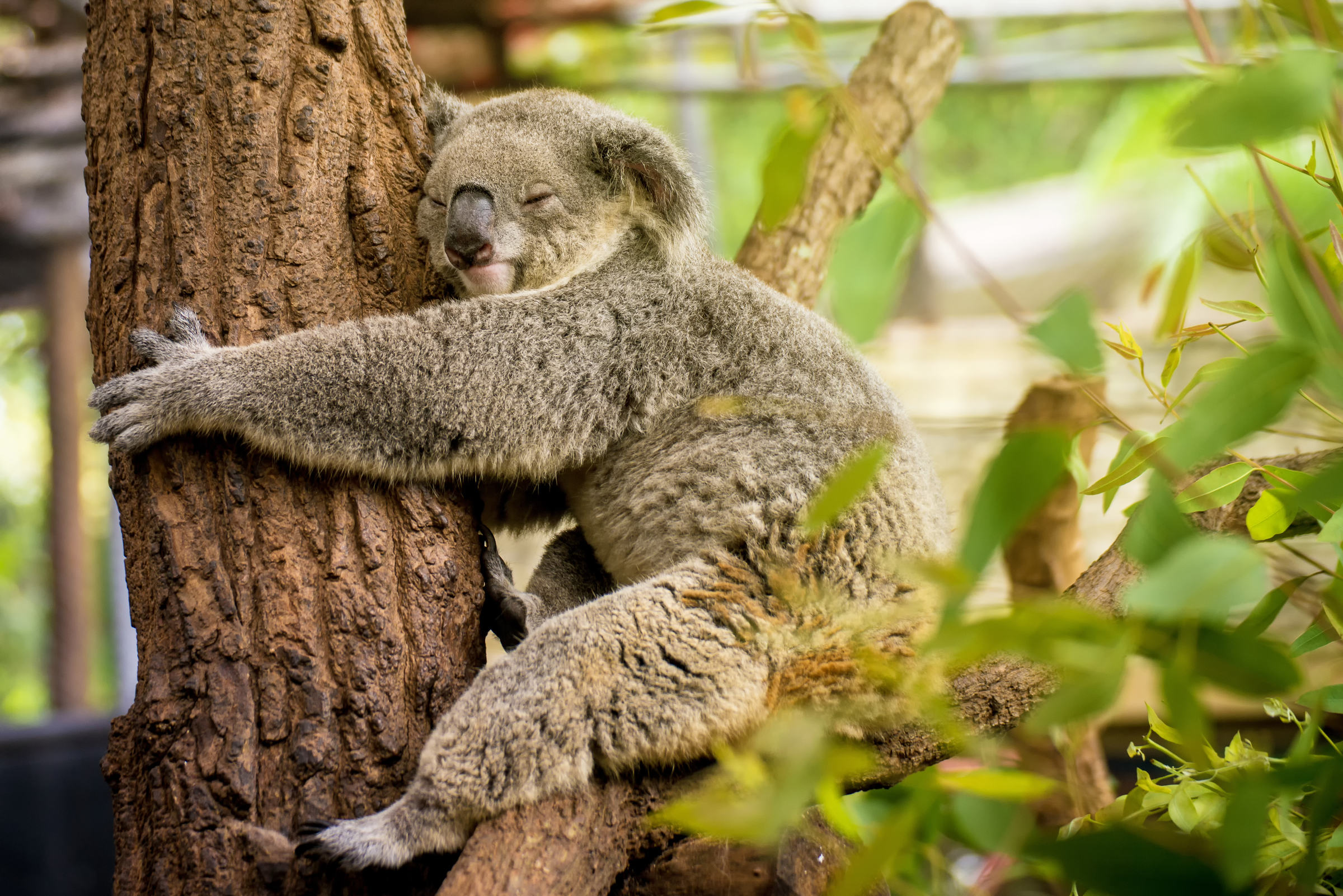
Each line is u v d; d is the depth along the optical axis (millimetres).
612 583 8094
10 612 34531
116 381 6137
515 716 5758
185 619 5820
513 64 19797
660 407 7242
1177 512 3584
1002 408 14156
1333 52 3021
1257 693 3131
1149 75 20359
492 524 8258
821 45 4145
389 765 5809
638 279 7609
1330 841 4488
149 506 6078
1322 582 4906
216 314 6332
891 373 15805
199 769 5574
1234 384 3002
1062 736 7836
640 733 5859
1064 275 19766
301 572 6051
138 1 6508
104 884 13750
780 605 6422
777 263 8977
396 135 7117
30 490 36812
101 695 30234
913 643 6137
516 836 5484
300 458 6238
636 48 21344
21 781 13727
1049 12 19312
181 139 6344
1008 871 6113
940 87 9867
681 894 6152
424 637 6184
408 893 5723
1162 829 4031
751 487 6824
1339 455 4426
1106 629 3070
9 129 21391
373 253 6836
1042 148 31703
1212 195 5094
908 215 3822
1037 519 8758
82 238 23578
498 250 7402
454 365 6754
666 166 7707
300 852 5473
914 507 6988
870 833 5457
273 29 6531
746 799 3943
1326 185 4512
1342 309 3457
